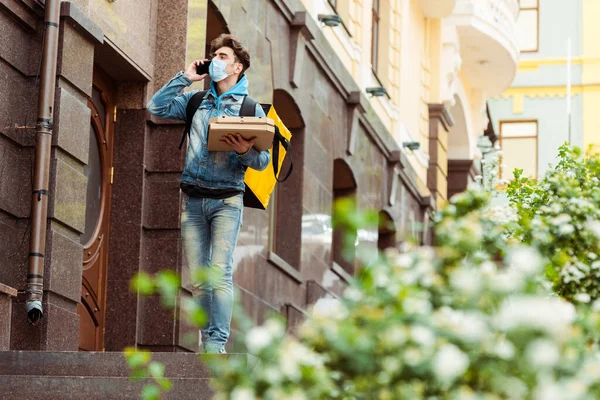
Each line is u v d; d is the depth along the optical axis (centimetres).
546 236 770
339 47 2092
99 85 1220
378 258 491
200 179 916
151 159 1265
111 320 1230
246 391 445
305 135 1828
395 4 2559
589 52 4469
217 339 902
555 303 457
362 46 2264
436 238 552
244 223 1527
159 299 1239
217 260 909
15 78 1050
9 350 922
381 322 451
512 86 4512
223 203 915
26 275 1027
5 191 1027
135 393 783
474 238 541
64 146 1068
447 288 486
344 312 468
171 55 1289
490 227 649
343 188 2153
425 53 2875
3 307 931
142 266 1241
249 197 967
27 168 1051
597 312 524
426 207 2709
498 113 4516
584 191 868
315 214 1888
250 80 1573
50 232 1045
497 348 442
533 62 4491
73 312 1075
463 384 445
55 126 1060
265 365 452
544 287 545
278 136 949
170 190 1258
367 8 2309
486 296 473
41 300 1020
